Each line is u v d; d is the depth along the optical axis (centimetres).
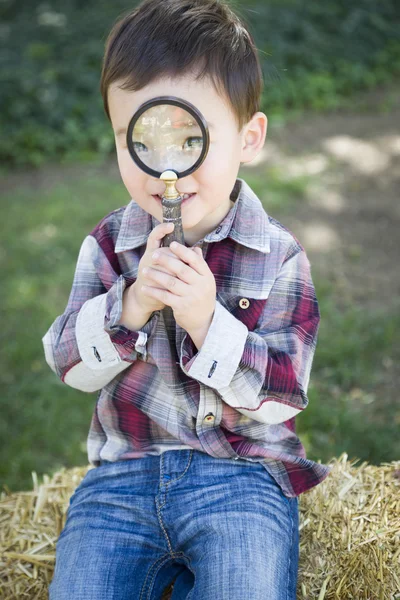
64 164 662
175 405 169
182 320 153
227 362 155
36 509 202
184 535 160
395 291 418
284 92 768
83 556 160
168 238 145
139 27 150
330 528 184
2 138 675
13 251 477
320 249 474
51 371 360
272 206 538
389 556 174
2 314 405
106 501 169
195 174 149
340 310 397
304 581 175
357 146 666
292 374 163
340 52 845
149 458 173
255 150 167
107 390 176
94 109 720
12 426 325
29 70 758
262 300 170
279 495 168
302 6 890
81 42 821
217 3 161
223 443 167
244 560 149
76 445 312
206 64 147
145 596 162
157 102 133
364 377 338
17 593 181
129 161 153
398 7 930
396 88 817
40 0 936
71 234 497
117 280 166
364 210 534
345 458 209
